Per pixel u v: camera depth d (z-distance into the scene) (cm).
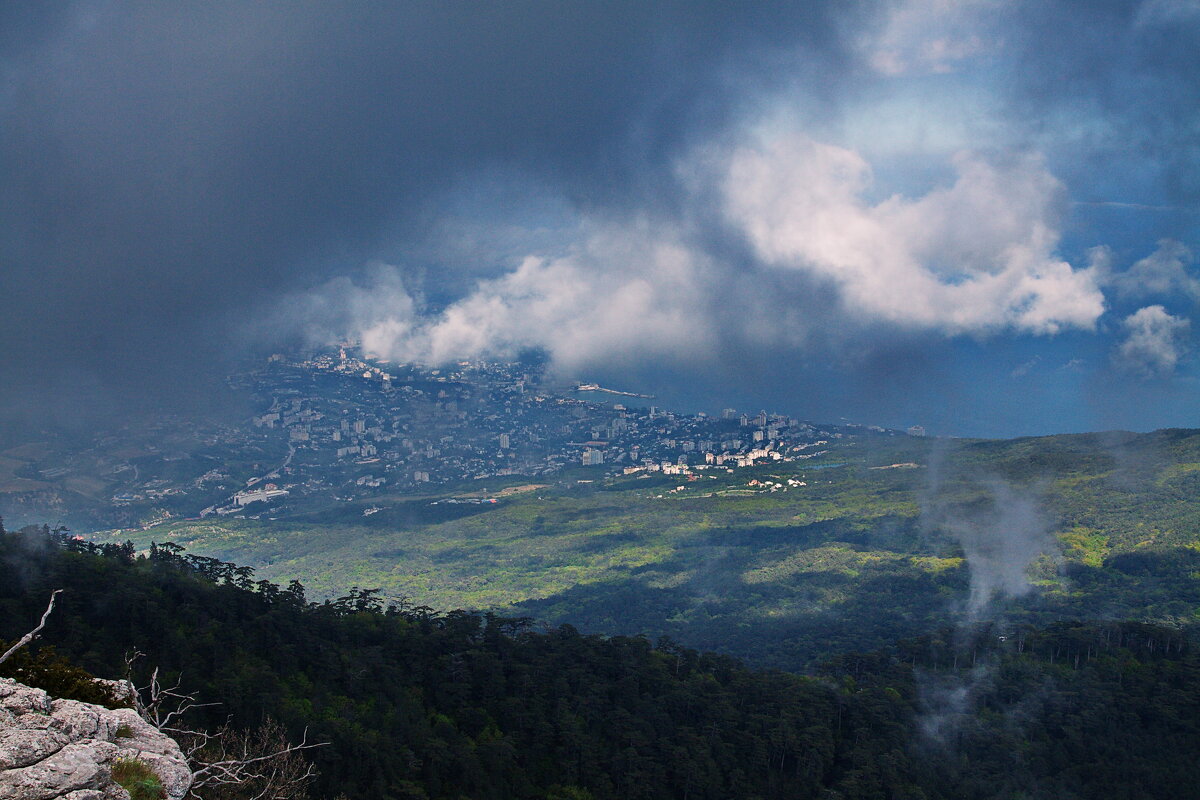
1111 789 13812
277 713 12362
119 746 3638
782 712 14675
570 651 16138
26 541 15862
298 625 15000
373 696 14050
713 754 13950
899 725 14800
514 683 14988
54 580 14375
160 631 13838
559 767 13675
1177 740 14700
